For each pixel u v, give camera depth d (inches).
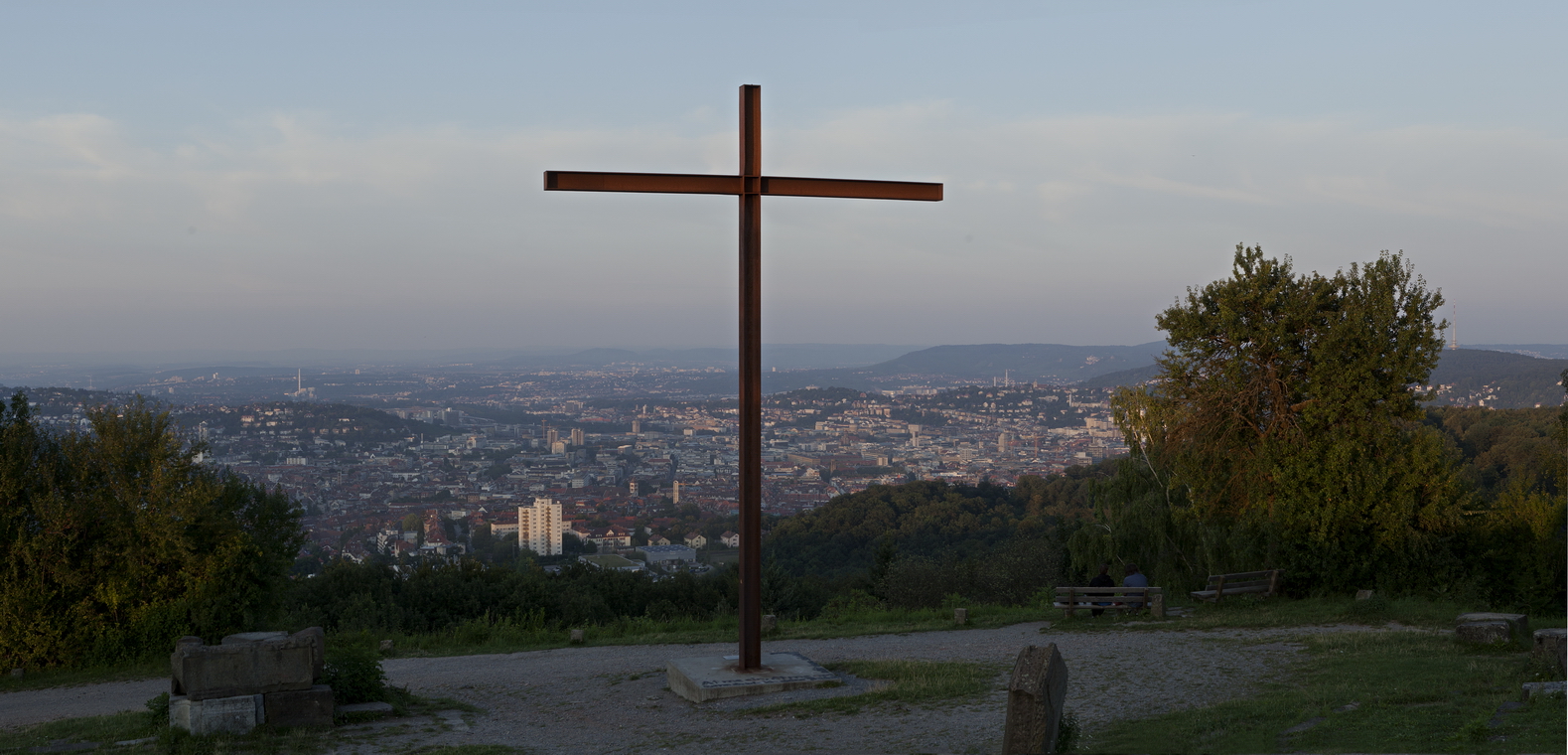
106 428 738.8
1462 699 316.5
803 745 329.7
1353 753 243.8
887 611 832.9
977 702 385.7
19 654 692.7
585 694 478.3
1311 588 749.3
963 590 1115.3
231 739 361.4
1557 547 694.5
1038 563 1095.6
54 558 709.3
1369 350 774.5
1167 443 880.3
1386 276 785.6
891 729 346.0
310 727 389.7
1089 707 361.4
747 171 462.6
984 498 2709.2
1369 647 485.7
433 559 1145.4
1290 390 808.3
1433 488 742.5
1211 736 274.2
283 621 872.9
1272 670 438.9
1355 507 741.9
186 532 749.9
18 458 722.8
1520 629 473.1
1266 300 813.9
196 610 733.3
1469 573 738.2
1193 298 868.0
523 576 1068.5
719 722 388.8
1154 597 673.0
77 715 505.7
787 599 1111.0
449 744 358.6
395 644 727.7
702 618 1101.1
